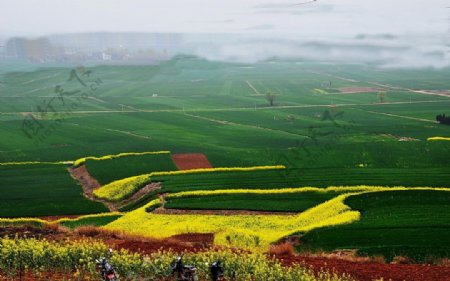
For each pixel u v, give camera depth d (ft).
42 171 289.12
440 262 123.54
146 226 177.99
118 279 83.71
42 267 93.15
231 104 631.56
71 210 218.18
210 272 88.89
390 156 290.97
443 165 270.26
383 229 156.46
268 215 190.80
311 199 206.39
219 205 202.18
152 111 559.79
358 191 213.46
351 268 105.50
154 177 256.73
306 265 106.63
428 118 489.67
